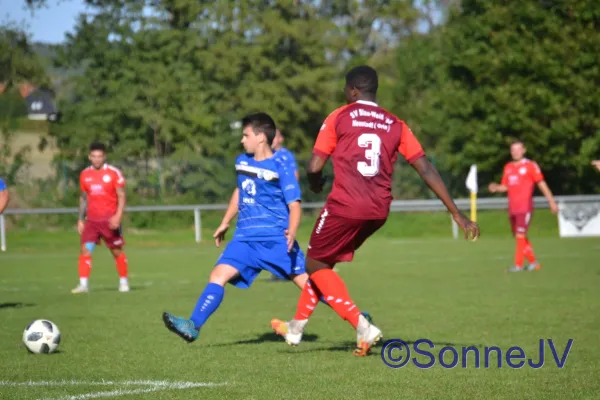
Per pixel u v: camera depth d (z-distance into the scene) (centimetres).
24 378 1305
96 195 2802
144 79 7869
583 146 7012
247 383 1251
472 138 7394
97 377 1311
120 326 1938
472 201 5847
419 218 6656
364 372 1333
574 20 7181
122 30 7975
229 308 2308
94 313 2209
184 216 6556
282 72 8800
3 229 5456
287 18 9281
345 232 1386
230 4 8550
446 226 6556
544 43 7106
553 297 2438
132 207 5825
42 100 9444
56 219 6538
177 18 8619
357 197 1365
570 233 5991
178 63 8056
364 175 1367
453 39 7712
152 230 6494
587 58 7012
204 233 6378
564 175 7525
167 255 4778
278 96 8575
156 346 1628
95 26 8081
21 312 2250
